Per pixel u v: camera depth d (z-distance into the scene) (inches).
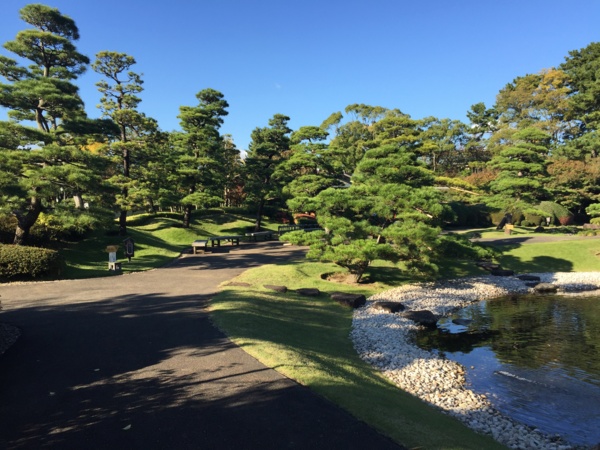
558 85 2593.5
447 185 1678.2
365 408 215.5
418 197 672.4
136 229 1327.5
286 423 192.9
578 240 1172.5
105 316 402.9
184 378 246.5
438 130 2605.8
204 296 510.0
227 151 1804.9
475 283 822.5
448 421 255.9
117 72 1141.7
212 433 182.4
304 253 1031.6
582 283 838.5
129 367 265.0
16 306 447.8
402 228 665.0
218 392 226.4
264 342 320.5
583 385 351.3
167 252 995.3
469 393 326.6
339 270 787.4
